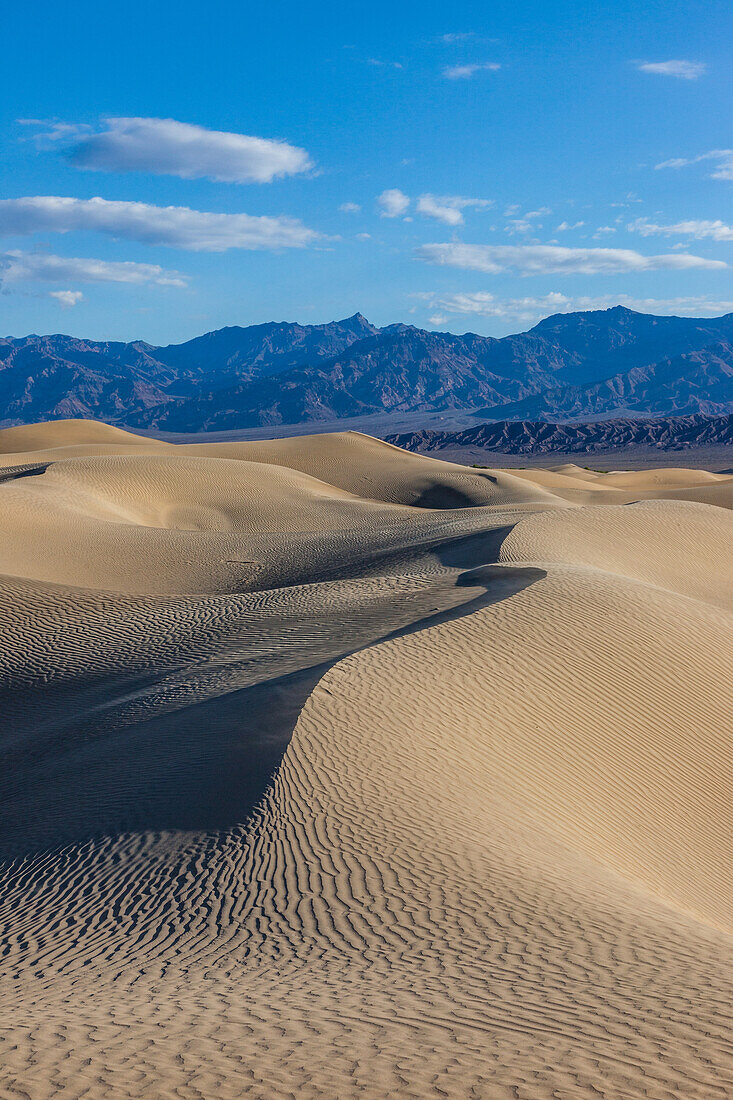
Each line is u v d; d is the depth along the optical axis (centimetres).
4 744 1912
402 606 2373
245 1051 620
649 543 3572
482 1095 551
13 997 792
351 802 1240
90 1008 733
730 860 1453
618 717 1739
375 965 827
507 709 1658
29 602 2775
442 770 1386
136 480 6022
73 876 1138
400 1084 564
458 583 2570
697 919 1118
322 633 2238
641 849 1380
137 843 1191
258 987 776
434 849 1119
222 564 4066
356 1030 661
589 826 1376
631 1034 651
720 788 1641
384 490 7975
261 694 1661
